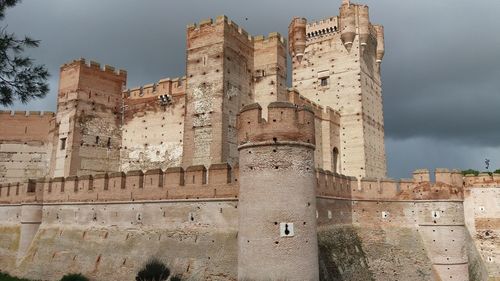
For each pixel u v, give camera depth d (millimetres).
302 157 24516
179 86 47562
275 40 47406
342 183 38031
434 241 39094
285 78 48594
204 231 30391
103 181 37781
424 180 40375
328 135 55469
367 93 62375
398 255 38094
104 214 37062
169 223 32469
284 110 24703
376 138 63438
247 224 24031
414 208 40312
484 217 49969
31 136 58312
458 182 40375
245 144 24984
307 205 24109
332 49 63250
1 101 18000
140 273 30672
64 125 49969
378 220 39812
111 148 50906
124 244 34219
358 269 34219
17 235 43906
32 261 40312
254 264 23234
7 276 40719
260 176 24031
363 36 61781
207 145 42406
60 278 37031
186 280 28844
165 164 46875
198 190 31438
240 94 45250
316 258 24062
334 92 61812
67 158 48062
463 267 38625
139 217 34438
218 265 28281
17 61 17922
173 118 47438
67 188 41031
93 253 35906
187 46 46094
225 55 43281
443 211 39406
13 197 46062
